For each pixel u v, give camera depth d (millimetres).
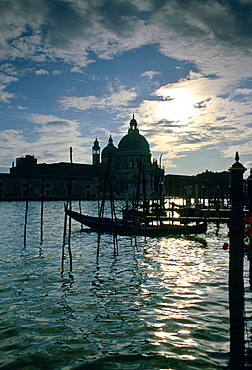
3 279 12781
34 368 6504
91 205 80500
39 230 29312
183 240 23875
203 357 6824
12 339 7711
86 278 13039
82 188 113250
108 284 12172
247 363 6246
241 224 6363
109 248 20422
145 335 7906
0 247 20141
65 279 12875
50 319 8875
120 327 8359
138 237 25344
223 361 6641
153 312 9336
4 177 94688
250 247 8695
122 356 6941
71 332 8086
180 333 7973
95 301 10281
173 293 11031
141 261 16438
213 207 43188
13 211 54562
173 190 151000
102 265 15492
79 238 24750
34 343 7523
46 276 13305
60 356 6957
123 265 15500
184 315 9078
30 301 10281
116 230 26578
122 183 133000
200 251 19359
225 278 12906
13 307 9750
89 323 8609
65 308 9688
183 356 6887
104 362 6715
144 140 140750
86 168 121688
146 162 137875
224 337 7719
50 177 104375
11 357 6918
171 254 18375
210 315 9055
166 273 13844
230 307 6297
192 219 29234
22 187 98375
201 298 10484
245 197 43625
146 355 6965
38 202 89188
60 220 39656
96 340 7668
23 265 15312
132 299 10453
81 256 17703
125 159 138125
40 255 17766
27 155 107125
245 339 7184
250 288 10383
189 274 13633
